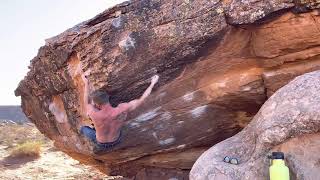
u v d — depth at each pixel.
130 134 4.11
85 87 3.78
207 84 3.84
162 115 4.00
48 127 5.62
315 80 2.72
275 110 2.74
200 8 3.52
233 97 3.86
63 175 8.71
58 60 4.22
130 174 5.12
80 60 3.81
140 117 3.97
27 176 8.67
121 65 3.55
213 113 4.04
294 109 2.61
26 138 14.81
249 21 3.39
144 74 3.65
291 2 3.28
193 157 4.50
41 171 9.18
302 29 3.33
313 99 2.59
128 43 3.50
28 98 5.73
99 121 3.72
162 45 3.56
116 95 3.75
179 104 3.94
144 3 3.58
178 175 4.74
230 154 2.99
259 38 3.54
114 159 4.71
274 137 2.63
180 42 3.55
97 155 4.53
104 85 3.62
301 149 2.54
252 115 4.08
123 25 3.55
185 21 3.53
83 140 4.60
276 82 3.63
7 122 20.66
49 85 4.76
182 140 4.28
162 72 3.70
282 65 3.59
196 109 3.98
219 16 3.48
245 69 3.77
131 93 3.76
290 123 2.59
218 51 3.64
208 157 3.02
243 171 2.72
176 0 3.57
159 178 4.84
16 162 10.30
